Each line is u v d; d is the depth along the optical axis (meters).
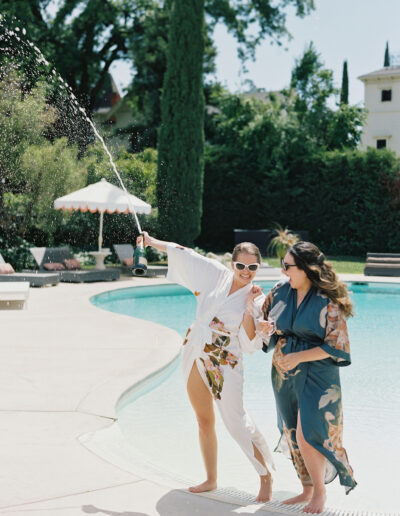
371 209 22.83
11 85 17.05
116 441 3.87
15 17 20.80
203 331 3.12
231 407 3.08
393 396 5.73
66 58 26.08
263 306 3.17
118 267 17.11
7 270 13.51
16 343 7.06
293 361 2.98
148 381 5.67
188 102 20.25
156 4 28.27
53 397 4.82
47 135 18.14
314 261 2.98
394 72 33.78
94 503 2.87
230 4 29.09
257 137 24.86
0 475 3.21
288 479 3.74
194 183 20.52
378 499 3.44
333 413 3.02
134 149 23.72
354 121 27.72
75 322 8.66
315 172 23.86
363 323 10.25
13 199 16.92
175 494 3.03
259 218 24.84
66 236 19.41
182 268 3.26
